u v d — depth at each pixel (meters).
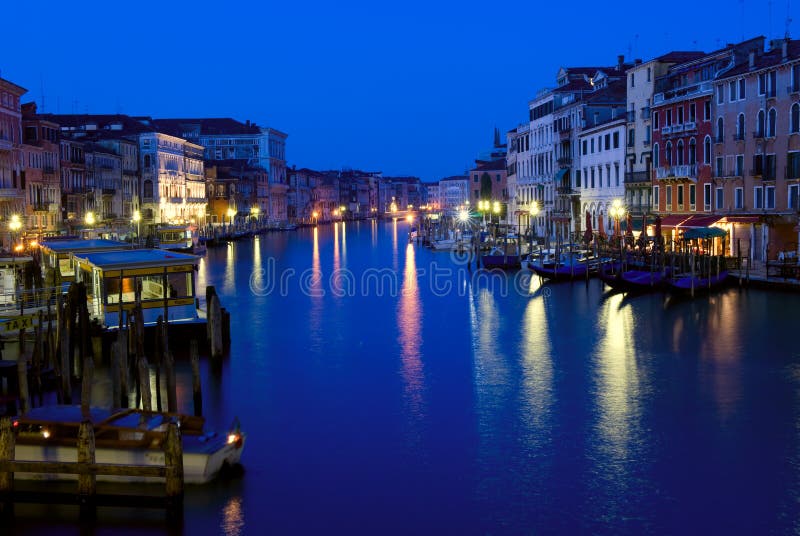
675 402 24.70
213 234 108.81
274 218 163.50
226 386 27.28
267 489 18.69
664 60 64.81
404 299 48.47
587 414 23.73
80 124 108.25
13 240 58.28
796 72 47.62
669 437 21.69
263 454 20.88
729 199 54.34
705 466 19.70
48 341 25.91
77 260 38.28
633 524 16.97
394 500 18.17
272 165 164.50
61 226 76.75
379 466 20.05
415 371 29.22
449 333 36.47
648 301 43.19
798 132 47.62
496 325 38.22
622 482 18.91
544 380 27.55
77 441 17.39
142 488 18.03
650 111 64.88
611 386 26.61
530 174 99.38
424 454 20.81
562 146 85.31
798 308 38.84
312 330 37.69
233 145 162.38
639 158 67.25
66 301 28.48
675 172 59.66
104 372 29.06
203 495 18.03
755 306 39.69
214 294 30.03
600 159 74.56
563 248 68.19
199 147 134.00
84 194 85.75
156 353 25.98
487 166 147.25
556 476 19.30
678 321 37.06
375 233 143.75
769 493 18.20
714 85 55.50
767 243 50.50
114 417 18.56
